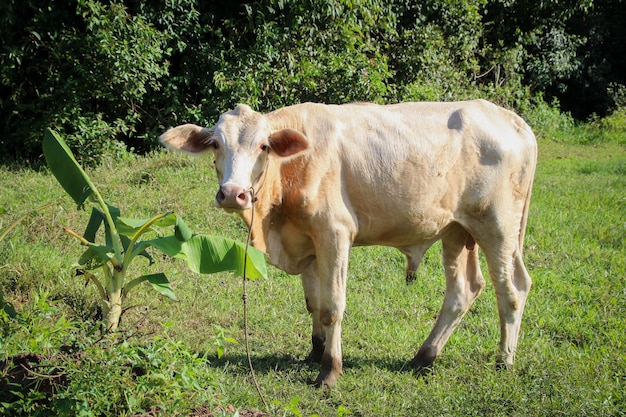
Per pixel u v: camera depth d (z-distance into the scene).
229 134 5.10
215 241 5.30
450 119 5.79
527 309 7.32
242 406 4.91
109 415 4.01
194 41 12.59
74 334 4.70
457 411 5.16
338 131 5.51
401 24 16.17
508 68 19.06
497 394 5.32
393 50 15.26
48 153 5.70
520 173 5.95
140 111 12.34
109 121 12.15
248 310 6.97
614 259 8.84
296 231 5.58
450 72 16.12
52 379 4.20
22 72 11.70
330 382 5.55
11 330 4.87
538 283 8.02
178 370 4.32
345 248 5.50
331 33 12.98
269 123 5.26
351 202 5.54
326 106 5.68
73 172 5.63
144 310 6.67
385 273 8.18
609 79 22.91
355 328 6.84
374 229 5.70
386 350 6.36
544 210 10.78
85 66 11.45
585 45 22.58
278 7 12.76
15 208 8.61
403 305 7.41
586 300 7.60
